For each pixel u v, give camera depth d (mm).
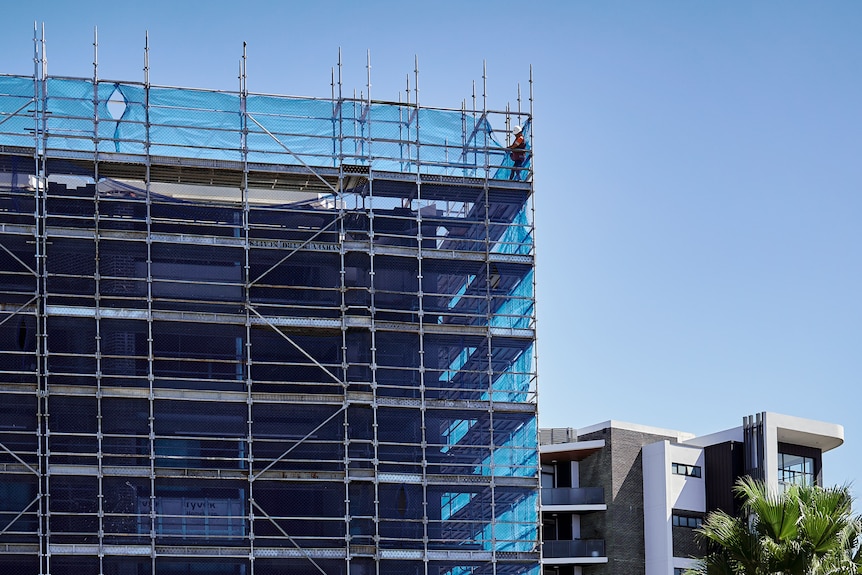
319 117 52812
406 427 51906
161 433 49562
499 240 54375
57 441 48594
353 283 53500
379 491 50969
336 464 50562
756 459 74625
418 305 53562
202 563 49375
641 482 77875
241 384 50719
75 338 50281
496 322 54094
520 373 52062
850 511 46156
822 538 45125
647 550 76562
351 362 52062
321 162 52812
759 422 74938
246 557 48500
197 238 50719
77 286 50219
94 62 51188
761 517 46375
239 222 52344
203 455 49906
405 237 52469
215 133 52062
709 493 77250
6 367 49312
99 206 51281
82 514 47062
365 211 53250
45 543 47656
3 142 50781
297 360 51719
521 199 54625
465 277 55344
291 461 49500
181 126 51438
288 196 54250
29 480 48156
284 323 50969
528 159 55375
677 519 76000
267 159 52375
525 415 52375
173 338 51250
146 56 51719
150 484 48531
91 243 49969
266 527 49844
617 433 77875
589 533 78312
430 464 50438
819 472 79312
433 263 53125
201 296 51375
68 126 51219
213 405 50125
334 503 50812
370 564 50188
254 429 50344
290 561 49219
